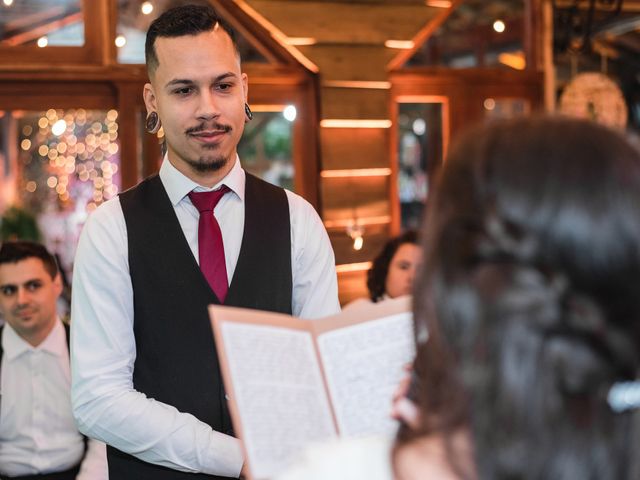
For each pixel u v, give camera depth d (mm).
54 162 6129
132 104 4805
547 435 668
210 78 1925
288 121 5242
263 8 5012
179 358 1936
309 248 2107
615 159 691
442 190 749
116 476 1959
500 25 5875
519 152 712
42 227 6062
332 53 5188
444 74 5637
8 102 4645
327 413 1238
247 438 1129
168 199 2023
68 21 4715
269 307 2012
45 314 3178
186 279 1964
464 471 716
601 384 674
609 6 6121
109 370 1890
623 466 677
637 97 6266
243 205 2061
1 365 3184
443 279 714
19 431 3154
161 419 1838
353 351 1335
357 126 5289
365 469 813
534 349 668
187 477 1876
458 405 709
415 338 770
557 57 6043
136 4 4805
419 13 5383
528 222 686
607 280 668
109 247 1943
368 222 5348
